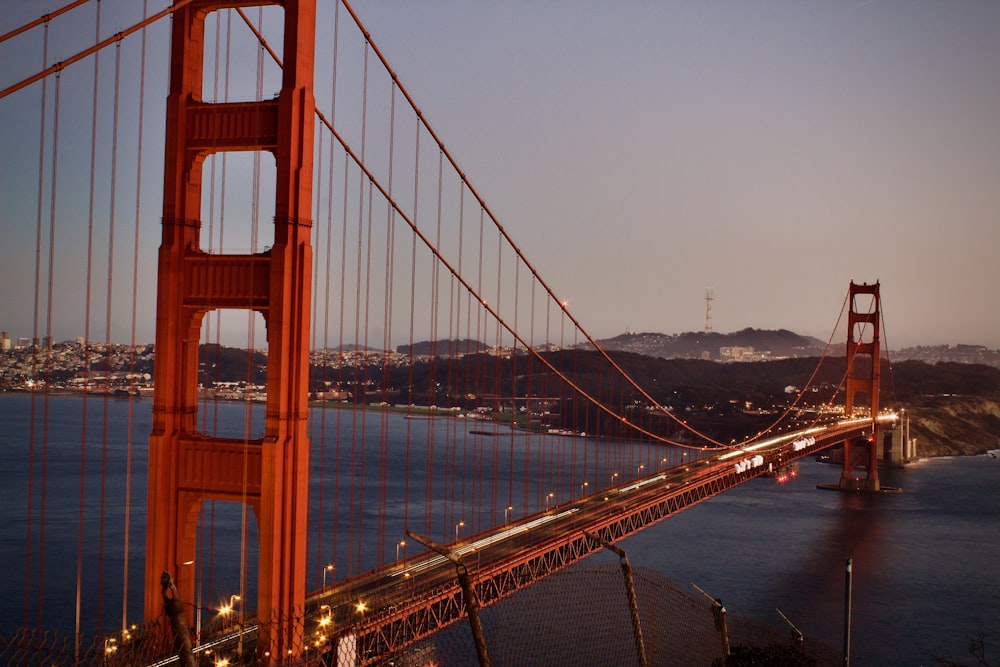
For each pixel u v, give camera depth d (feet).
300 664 91.15
